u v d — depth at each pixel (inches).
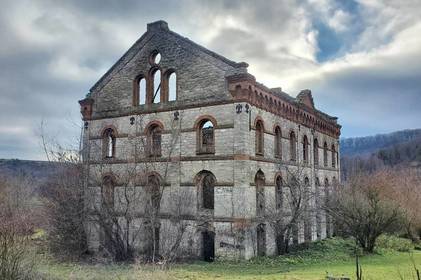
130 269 791.7
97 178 1189.7
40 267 607.2
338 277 679.7
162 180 1083.3
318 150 1470.2
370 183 1294.3
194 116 1055.6
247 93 989.2
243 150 973.8
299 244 1217.4
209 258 1034.1
